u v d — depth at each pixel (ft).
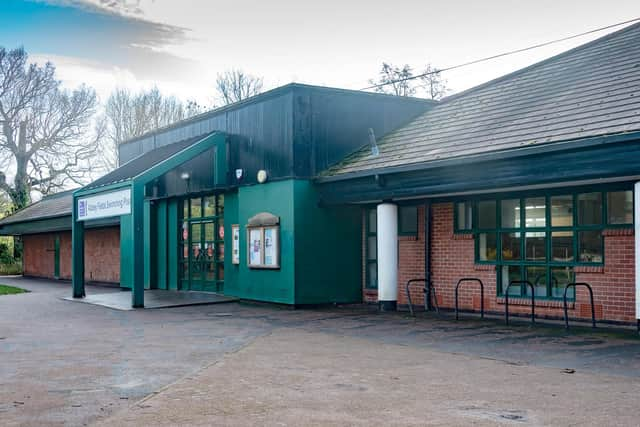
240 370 28.50
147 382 26.43
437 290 51.19
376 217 57.36
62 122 146.61
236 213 63.00
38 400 23.49
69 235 102.01
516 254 46.32
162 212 74.95
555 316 43.47
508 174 40.52
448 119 54.60
